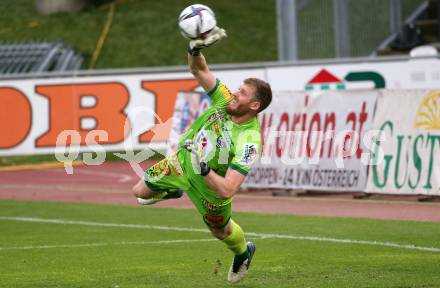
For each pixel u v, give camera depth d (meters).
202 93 41.16
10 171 54.22
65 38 77.62
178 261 22.38
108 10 82.56
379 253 23.08
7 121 50.94
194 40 17.25
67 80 50.94
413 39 58.72
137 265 21.81
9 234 28.09
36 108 51.03
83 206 35.97
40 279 19.95
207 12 17.22
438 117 33.97
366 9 58.25
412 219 30.27
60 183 46.75
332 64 47.31
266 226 28.86
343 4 55.94
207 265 21.69
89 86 50.84
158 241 26.17
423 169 34.12
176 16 81.44
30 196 40.88
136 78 50.53
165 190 18.48
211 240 26.22
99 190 42.88
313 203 35.25
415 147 34.44
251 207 34.56
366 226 28.42
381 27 60.00
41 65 67.06
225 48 75.56
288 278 19.55
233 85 49.00
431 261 21.61
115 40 77.19
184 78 50.28
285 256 22.84
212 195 17.53
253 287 18.56
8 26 80.81
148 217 31.97
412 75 46.12
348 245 24.59
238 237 18.20
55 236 27.53
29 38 77.88
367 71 46.75
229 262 22.14
